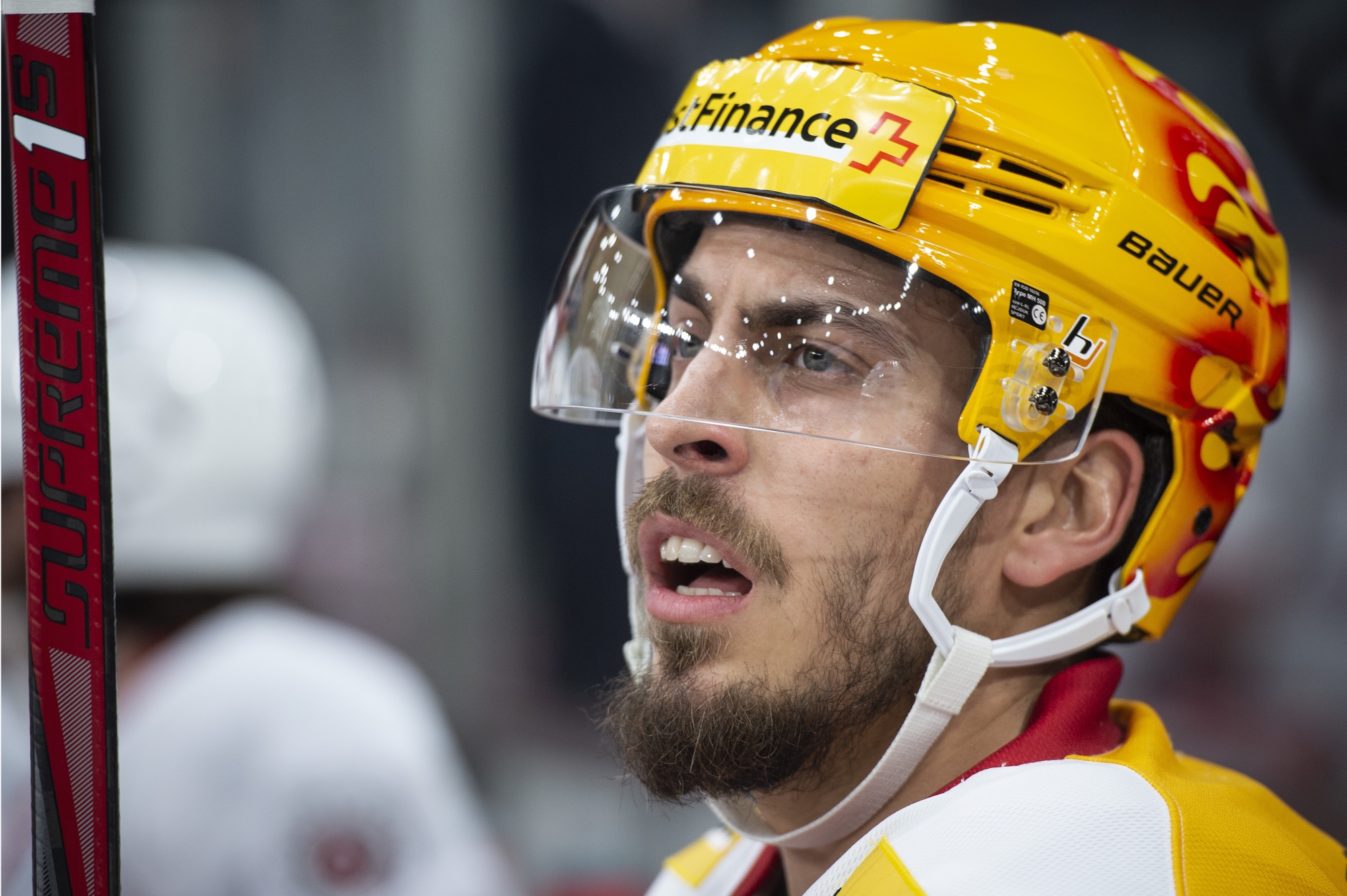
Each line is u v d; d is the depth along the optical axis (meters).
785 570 2.19
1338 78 3.38
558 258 8.72
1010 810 1.88
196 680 4.21
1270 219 2.52
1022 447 2.16
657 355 2.40
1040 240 2.15
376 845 4.02
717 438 2.21
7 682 4.87
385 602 8.73
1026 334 2.16
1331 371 6.71
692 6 8.33
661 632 2.29
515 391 8.72
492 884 4.27
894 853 1.90
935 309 2.18
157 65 9.32
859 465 2.19
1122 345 2.22
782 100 2.26
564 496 8.74
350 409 9.11
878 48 2.31
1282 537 6.89
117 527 4.68
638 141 8.56
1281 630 6.92
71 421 1.92
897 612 2.21
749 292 2.25
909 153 2.16
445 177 8.60
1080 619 2.27
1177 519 2.34
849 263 2.21
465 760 8.38
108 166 9.31
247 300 5.22
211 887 3.96
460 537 8.70
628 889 7.20
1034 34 2.33
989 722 2.29
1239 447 2.45
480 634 8.68
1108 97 2.29
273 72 9.31
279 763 4.01
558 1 8.46
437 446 8.73
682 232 2.41
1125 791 1.91
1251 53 3.65
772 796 2.32
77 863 1.95
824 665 2.19
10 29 1.88
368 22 9.18
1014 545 2.29
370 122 9.20
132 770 4.10
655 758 2.25
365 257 9.26
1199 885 1.81
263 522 5.04
